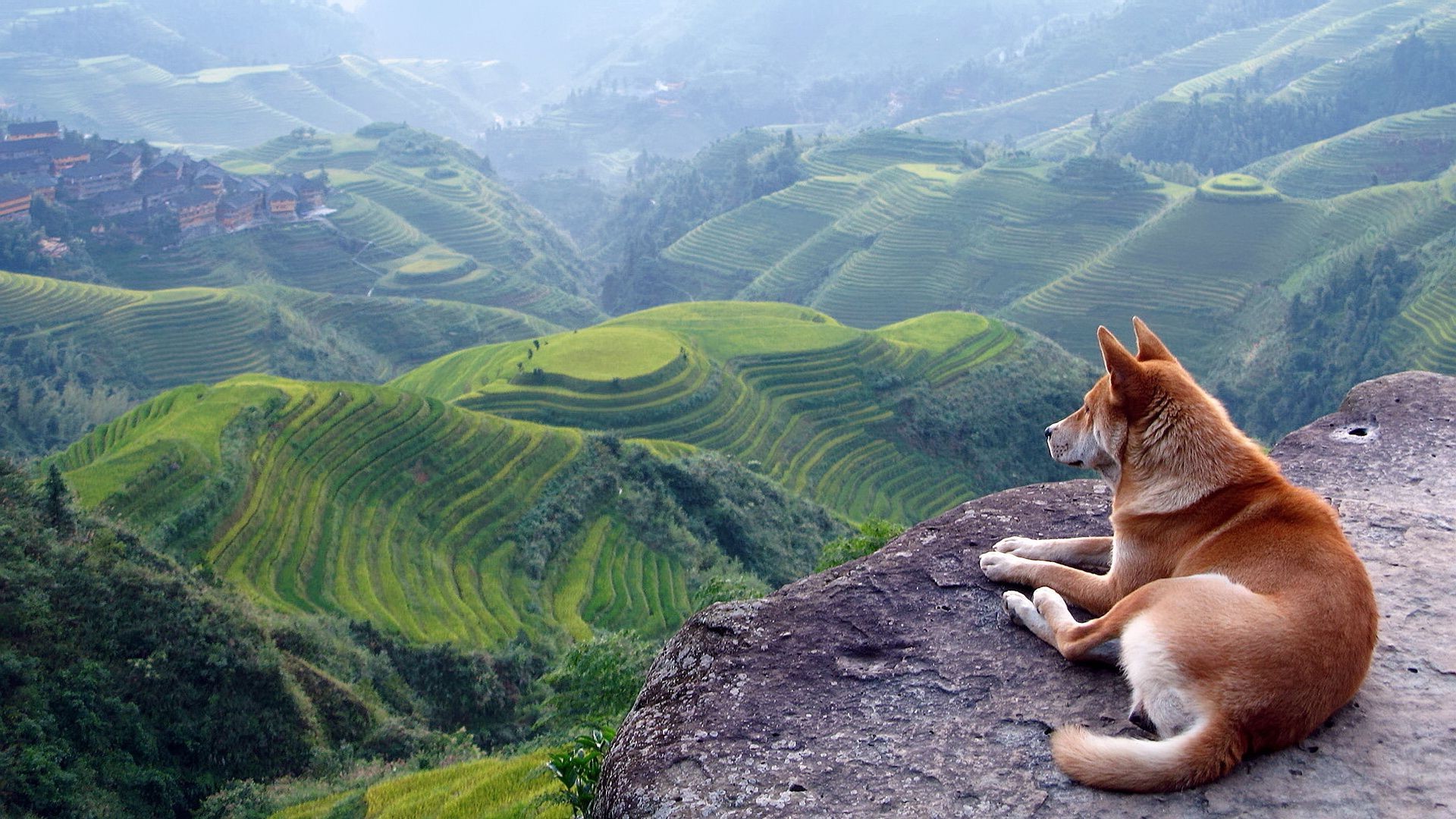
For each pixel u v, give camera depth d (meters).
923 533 5.13
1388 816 2.97
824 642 4.20
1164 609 3.45
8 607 23.88
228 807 22.48
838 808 3.23
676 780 3.51
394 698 31.20
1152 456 3.95
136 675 24.38
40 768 21.23
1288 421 94.44
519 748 22.50
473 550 45.84
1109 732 3.45
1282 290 111.88
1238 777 3.16
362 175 171.88
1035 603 4.12
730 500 55.44
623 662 15.45
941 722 3.62
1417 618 4.05
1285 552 3.51
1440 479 5.55
